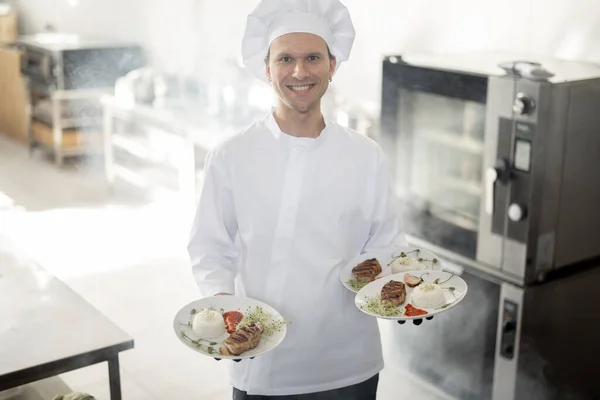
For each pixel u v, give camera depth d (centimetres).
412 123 244
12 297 207
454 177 234
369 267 169
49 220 428
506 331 226
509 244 220
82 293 344
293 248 166
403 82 242
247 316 156
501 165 215
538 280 221
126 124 488
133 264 375
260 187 165
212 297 158
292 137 162
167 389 275
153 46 491
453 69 225
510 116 210
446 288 166
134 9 496
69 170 511
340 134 169
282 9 162
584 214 225
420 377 262
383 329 273
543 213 215
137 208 443
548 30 254
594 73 216
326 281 167
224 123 383
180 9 455
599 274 236
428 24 301
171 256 383
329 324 169
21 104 540
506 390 231
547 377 235
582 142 216
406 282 167
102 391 273
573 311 234
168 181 480
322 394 176
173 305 336
